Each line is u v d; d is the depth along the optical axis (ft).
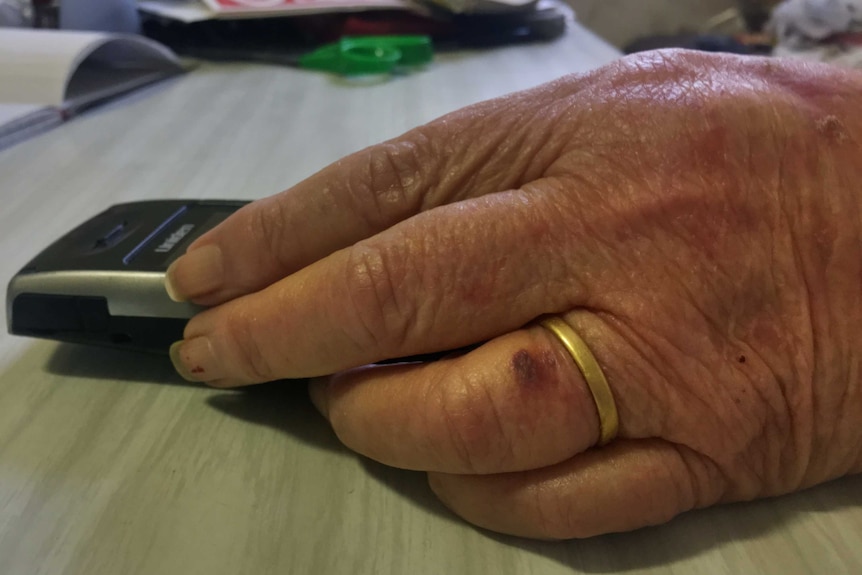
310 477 0.34
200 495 0.33
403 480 0.34
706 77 0.36
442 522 0.32
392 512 0.33
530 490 0.30
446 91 0.97
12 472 0.34
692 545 0.31
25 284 0.41
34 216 0.60
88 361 0.43
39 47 0.90
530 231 0.32
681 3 1.69
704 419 0.31
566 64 1.12
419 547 0.31
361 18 1.23
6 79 0.87
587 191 0.33
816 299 0.32
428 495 0.34
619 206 0.32
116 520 0.32
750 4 1.65
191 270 0.37
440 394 0.31
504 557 0.30
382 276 0.32
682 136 0.33
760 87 0.35
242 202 0.50
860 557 0.30
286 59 1.16
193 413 0.39
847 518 0.32
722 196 0.32
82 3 1.04
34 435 0.37
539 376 0.30
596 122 0.34
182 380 0.42
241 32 1.25
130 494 0.33
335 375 0.36
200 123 0.86
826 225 0.32
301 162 0.72
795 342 0.32
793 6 1.13
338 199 0.36
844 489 0.34
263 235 0.36
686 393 0.31
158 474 0.34
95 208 0.61
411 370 0.33
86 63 1.04
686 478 0.31
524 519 0.31
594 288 0.32
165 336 0.40
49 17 1.04
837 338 0.32
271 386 0.41
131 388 0.41
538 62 1.13
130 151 0.76
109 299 0.40
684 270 0.32
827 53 1.04
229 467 0.35
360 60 1.06
